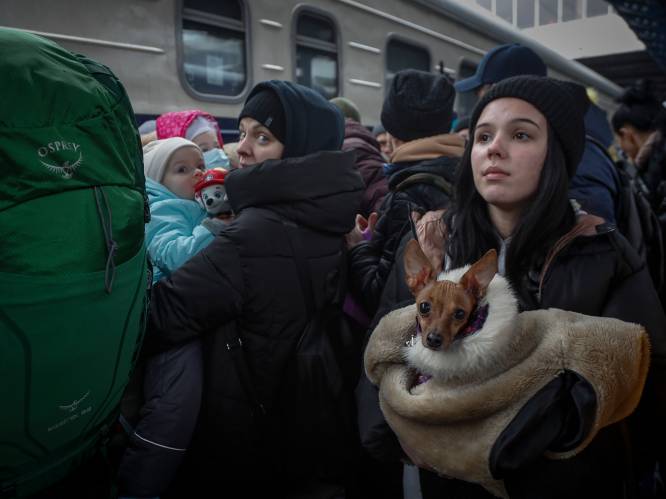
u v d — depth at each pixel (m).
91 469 1.09
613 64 10.02
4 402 0.80
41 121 0.84
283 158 1.54
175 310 1.29
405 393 0.91
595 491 0.91
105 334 0.91
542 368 0.84
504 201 1.07
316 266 1.42
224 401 1.36
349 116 3.19
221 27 3.64
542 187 1.04
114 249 0.91
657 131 2.64
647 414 1.05
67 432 0.91
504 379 0.84
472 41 6.26
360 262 1.55
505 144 1.06
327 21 4.40
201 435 1.39
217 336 1.36
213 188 1.53
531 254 1.05
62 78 0.89
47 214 0.82
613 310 1.00
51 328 0.81
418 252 0.91
